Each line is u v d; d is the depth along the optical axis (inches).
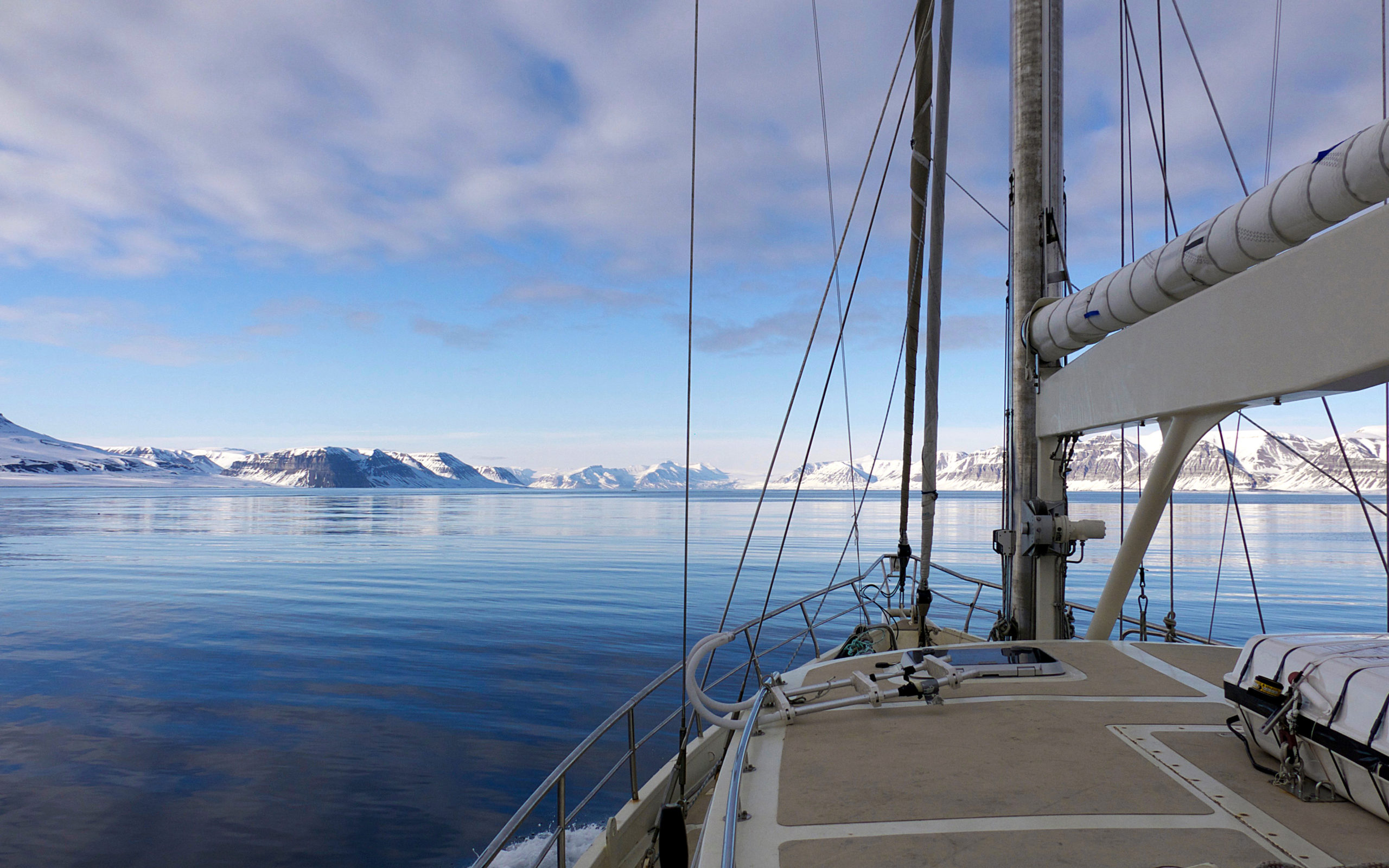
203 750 664.4
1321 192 97.0
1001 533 248.7
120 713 776.3
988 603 1472.7
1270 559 2504.9
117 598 1641.2
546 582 1950.1
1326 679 99.7
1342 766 95.4
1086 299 179.6
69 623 1339.8
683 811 118.6
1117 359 163.9
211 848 491.5
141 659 1032.2
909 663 167.9
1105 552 2704.2
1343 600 1612.9
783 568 2276.1
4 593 1739.7
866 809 100.0
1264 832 90.7
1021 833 91.9
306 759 640.4
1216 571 2159.2
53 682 908.6
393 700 815.7
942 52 227.5
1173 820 94.5
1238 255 118.4
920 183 240.7
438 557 2682.1
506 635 1197.7
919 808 99.8
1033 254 227.9
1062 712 140.5
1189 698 147.9
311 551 2935.5
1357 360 88.2
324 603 1568.7
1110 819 95.2
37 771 617.9
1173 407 136.8
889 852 87.9
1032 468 226.2
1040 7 229.0
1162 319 140.9
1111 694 150.9
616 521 5428.2
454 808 542.3
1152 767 112.8
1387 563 184.4
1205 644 192.2
